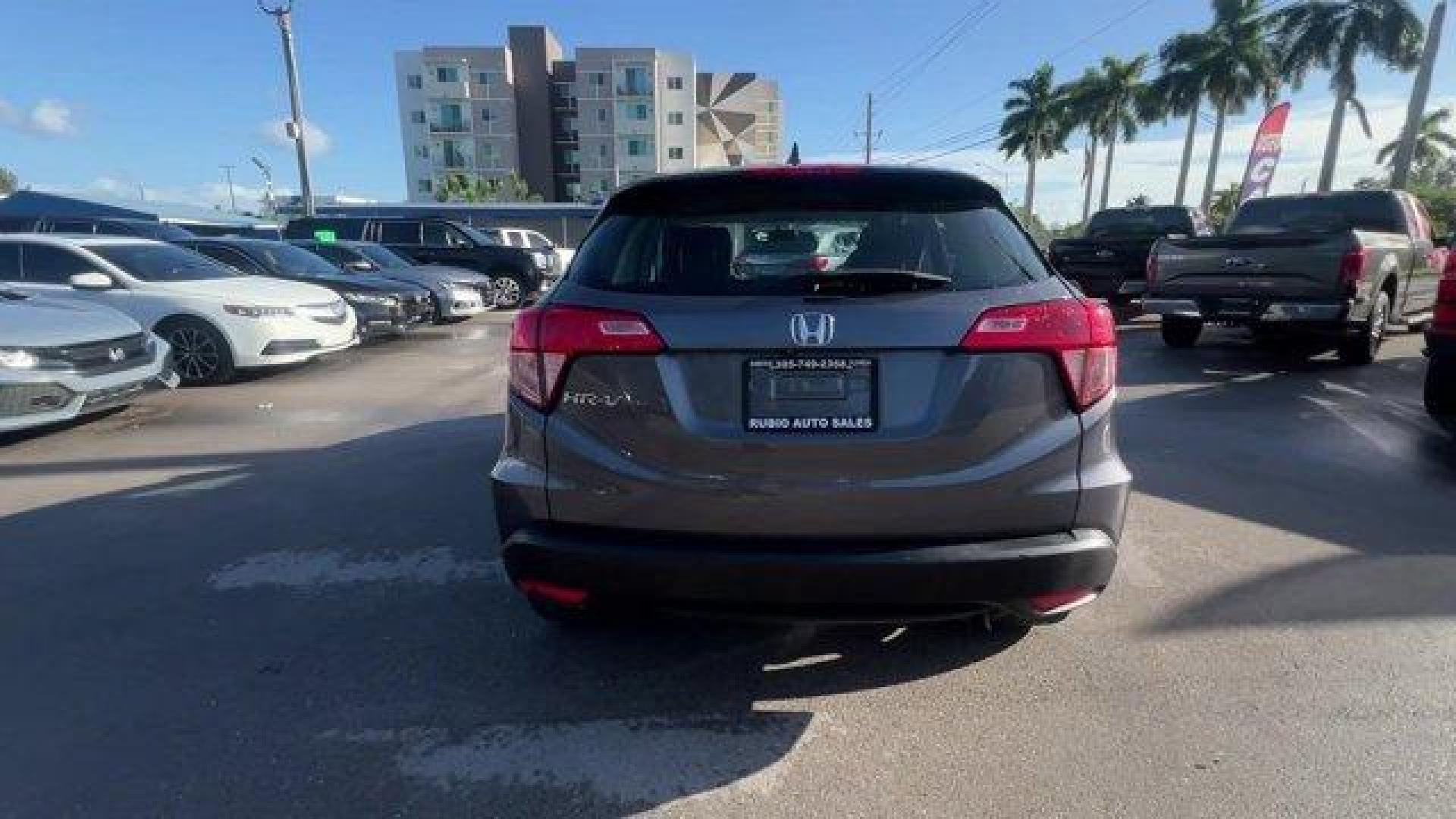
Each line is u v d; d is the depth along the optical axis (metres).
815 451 2.49
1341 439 6.44
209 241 12.43
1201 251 9.52
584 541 2.60
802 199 2.92
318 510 4.99
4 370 6.19
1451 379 6.21
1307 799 2.46
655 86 80.12
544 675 3.16
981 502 2.50
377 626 3.54
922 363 2.50
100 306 7.51
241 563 4.21
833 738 2.78
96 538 4.55
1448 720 2.82
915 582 2.47
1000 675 3.13
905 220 2.88
